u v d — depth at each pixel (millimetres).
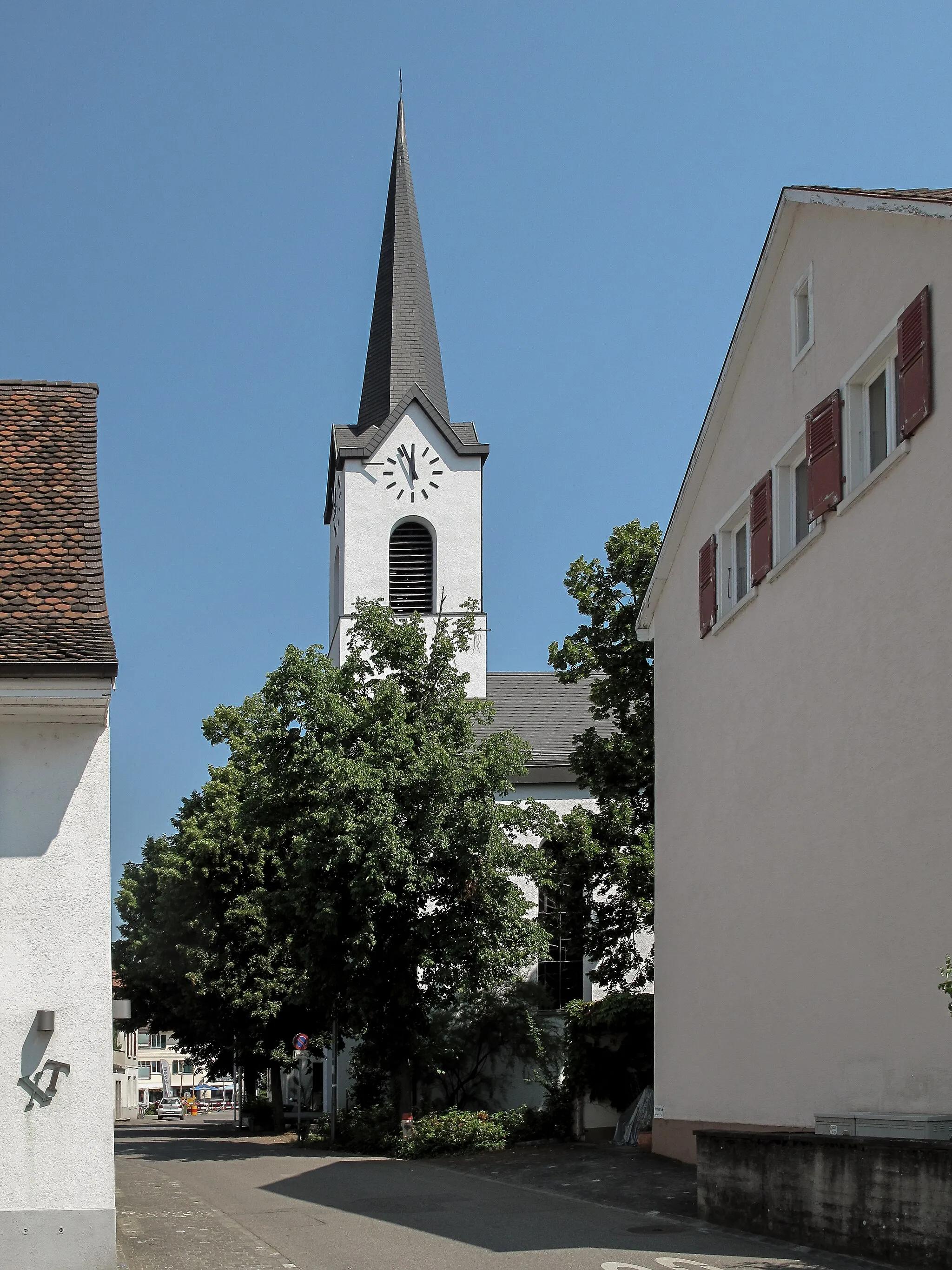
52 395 16250
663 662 25922
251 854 42000
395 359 51406
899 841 15961
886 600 16594
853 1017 16969
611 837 33188
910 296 16297
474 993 32688
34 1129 12305
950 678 14953
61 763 12883
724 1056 21641
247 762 44219
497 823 31328
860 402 17984
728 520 22469
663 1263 12711
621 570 33406
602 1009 31062
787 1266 12312
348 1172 24875
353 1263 13375
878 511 16906
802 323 19828
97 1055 12484
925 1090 15141
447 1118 30391
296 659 32156
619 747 33312
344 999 32344
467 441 49781
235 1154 32000
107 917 12703
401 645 33125
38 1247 12141
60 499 14617
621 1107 31359
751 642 21141
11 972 12500
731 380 22234
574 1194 19578
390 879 30250
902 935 15781
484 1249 14133
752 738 20938
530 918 32156
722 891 22031
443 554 49188
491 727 45344
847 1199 12961
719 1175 15719
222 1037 43688
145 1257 13961
